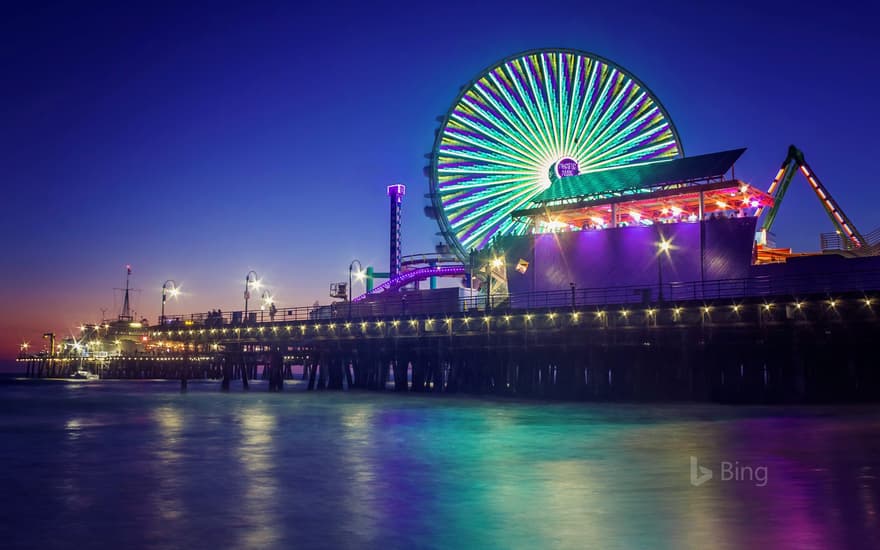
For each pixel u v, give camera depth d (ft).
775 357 148.56
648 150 259.80
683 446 83.46
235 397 205.16
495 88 262.67
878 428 97.86
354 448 86.89
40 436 102.58
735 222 185.06
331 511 52.75
